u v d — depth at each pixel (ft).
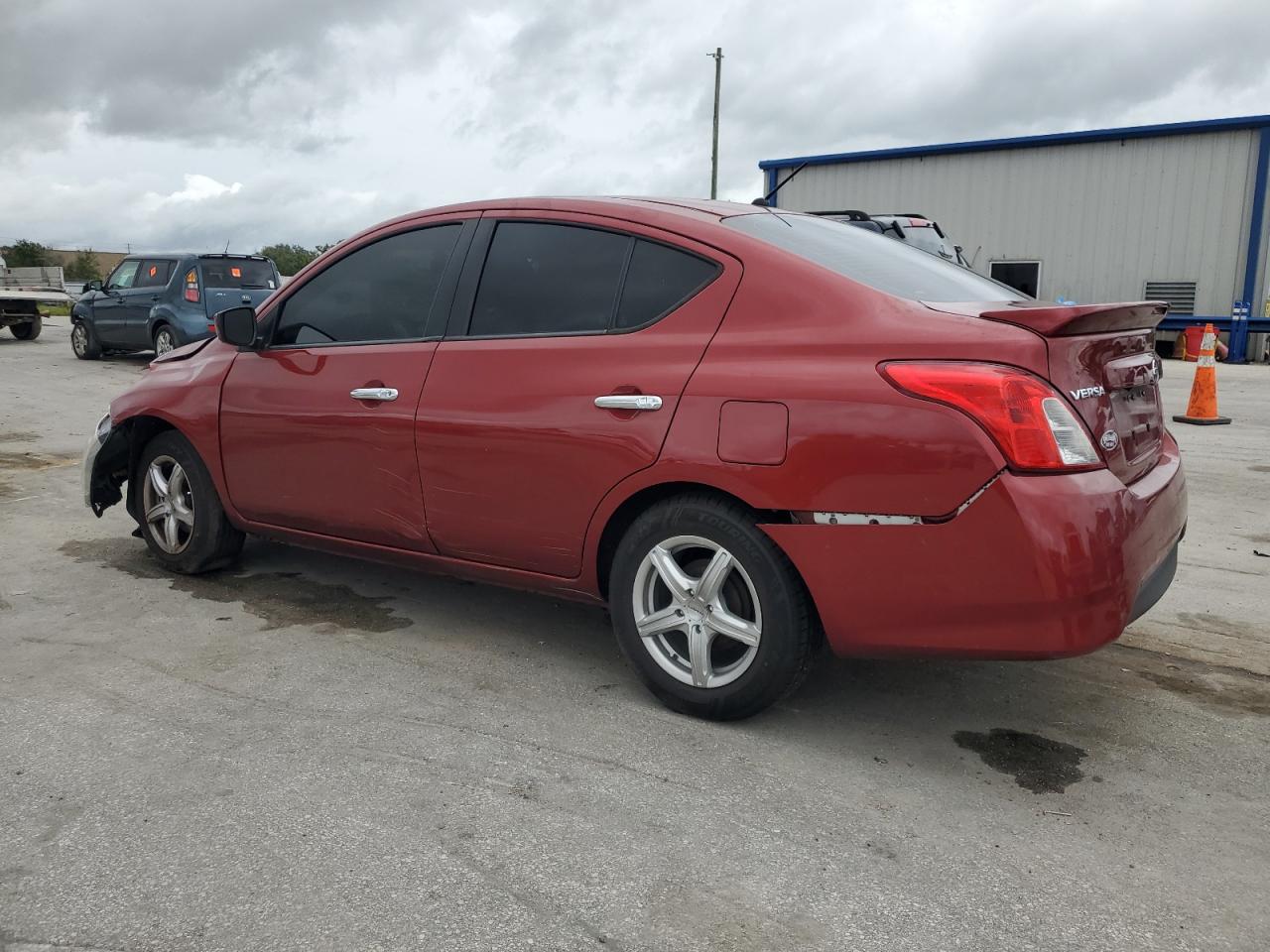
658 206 10.93
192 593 14.15
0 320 65.05
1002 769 9.25
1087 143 66.23
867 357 8.84
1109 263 66.74
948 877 7.47
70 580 14.71
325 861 7.53
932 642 8.70
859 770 9.18
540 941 6.64
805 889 7.28
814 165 76.74
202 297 46.37
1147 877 7.50
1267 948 6.68
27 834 7.84
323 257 13.15
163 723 9.89
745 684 9.68
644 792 8.67
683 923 6.85
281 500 13.26
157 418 14.57
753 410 9.21
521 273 11.32
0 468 23.30
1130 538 8.51
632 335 10.23
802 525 9.07
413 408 11.57
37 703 10.32
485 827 8.05
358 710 10.28
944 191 71.67
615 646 12.33
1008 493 8.13
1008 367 8.30
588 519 10.38
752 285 9.70
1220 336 64.03
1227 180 62.49
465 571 11.80
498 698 10.66
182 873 7.34
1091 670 11.69
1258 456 25.66
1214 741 9.87
